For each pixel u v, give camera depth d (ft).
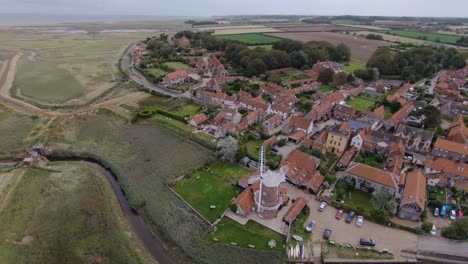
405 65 625.41
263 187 213.25
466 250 197.67
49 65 644.69
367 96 510.58
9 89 483.51
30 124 366.02
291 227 215.10
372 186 253.85
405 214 224.74
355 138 318.45
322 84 571.28
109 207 234.17
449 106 418.51
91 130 361.92
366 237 208.64
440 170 267.18
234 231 212.23
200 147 324.19
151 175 276.21
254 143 335.88
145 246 202.08
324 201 242.58
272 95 483.51
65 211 226.79
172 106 431.84
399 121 386.52
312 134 361.92
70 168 285.23
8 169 276.62
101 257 190.29
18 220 215.92
